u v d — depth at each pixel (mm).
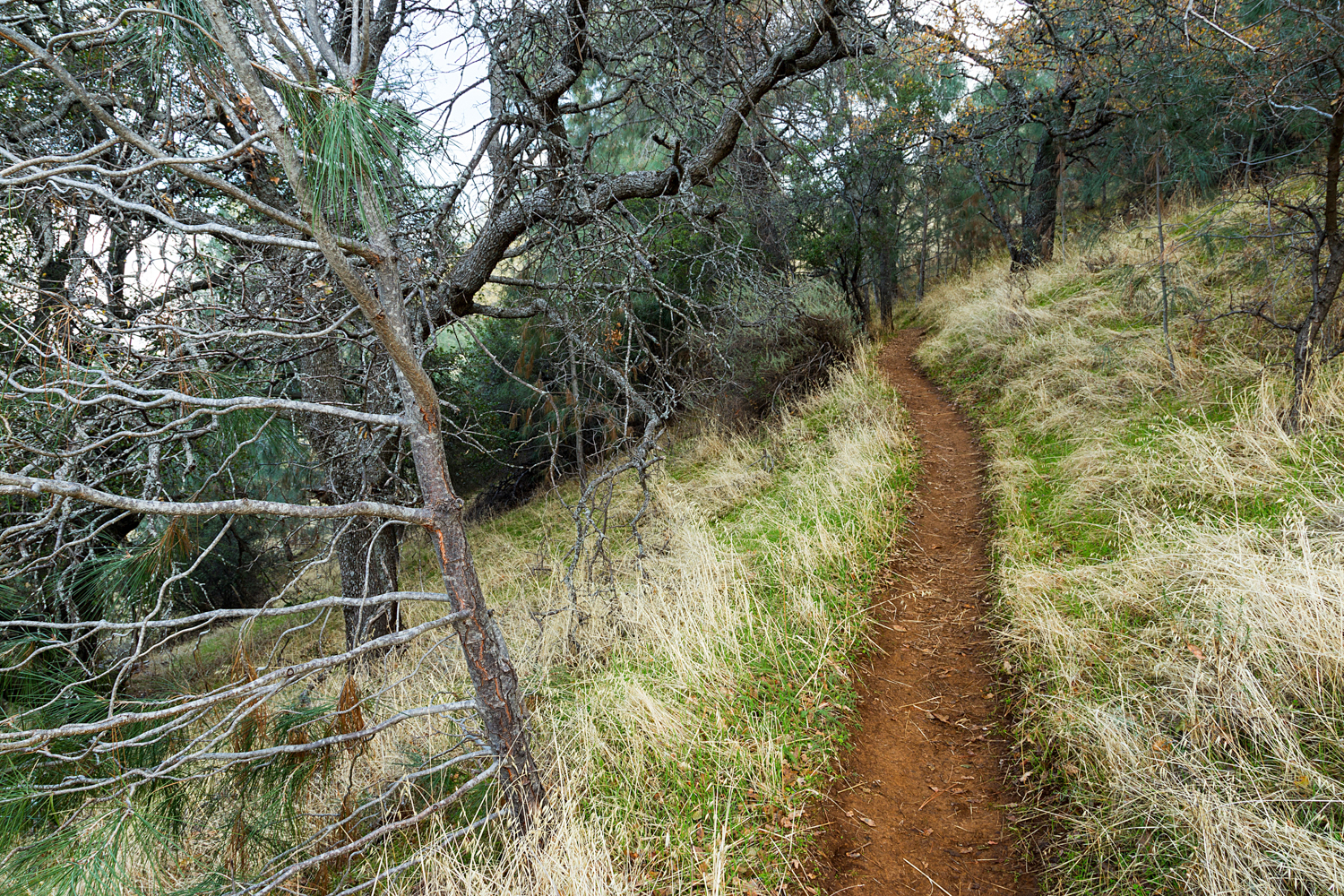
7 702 2025
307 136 1669
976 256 15812
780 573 5090
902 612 5016
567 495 10219
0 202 3203
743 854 3025
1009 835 3160
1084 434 5922
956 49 9148
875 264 12688
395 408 4570
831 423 8336
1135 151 7414
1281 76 4477
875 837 3291
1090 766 3125
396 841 3232
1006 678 4078
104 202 3217
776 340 9406
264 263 3898
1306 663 2906
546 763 3484
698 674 4074
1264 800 2541
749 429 9562
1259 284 5957
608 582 4859
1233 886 2338
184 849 2428
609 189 5137
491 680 2824
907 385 9805
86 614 2336
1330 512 3619
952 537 5879
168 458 3814
